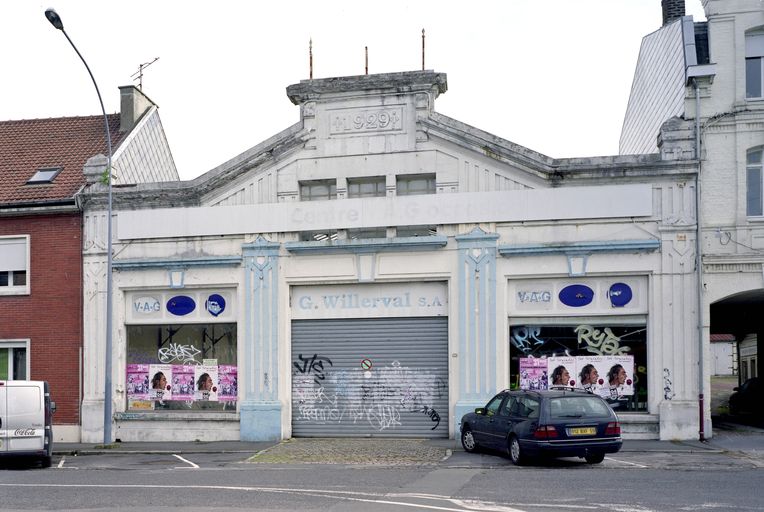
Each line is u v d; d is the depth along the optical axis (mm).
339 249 21922
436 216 21547
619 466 15992
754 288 20281
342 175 22375
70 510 11578
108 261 21719
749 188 20875
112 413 22922
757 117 20641
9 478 15742
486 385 21000
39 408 18391
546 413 15883
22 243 24094
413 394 21766
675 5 26562
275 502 11945
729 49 21047
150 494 12953
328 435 22172
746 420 27234
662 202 20531
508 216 21172
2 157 26984
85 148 26906
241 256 22516
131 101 27688
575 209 20859
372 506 11445
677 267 20359
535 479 14055
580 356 20938
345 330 22234
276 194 22656
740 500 11609
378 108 22297
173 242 23000
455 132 21609
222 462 18281
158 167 29047
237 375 22578
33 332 23750
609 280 20844
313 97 22578
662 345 20344
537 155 21047
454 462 17078
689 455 17688
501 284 21141
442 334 21672
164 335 23250
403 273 21703
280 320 22234
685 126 20516
